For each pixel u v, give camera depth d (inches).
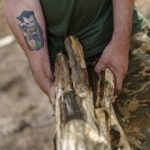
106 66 72.1
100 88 68.1
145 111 75.8
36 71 76.2
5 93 176.4
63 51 78.3
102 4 74.0
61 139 54.8
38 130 141.6
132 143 79.6
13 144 136.6
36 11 73.4
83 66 69.8
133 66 76.9
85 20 74.5
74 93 64.6
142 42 77.7
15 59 212.1
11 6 74.2
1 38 257.6
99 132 56.7
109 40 76.6
